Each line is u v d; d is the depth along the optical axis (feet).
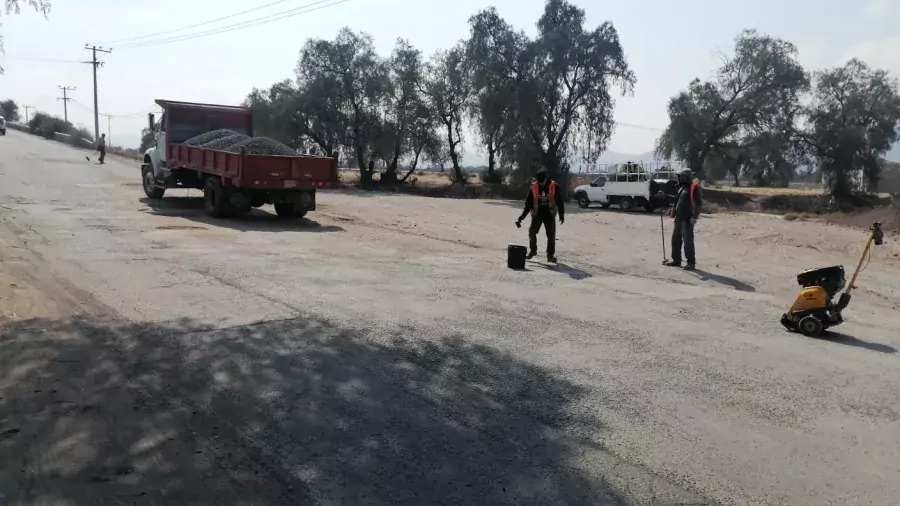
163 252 36.76
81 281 28.35
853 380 19.12
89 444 13.50
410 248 44.34
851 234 59.47
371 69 135.54
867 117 156.46
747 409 16.65
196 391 16.52
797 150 159.12
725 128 158.30
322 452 13.58
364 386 17.30
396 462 13.28
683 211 39.47
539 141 124.88
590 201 103.30
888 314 29.32
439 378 18.12
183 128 63.87
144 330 21.44
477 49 124.26
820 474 13.35
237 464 12.96
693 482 12.85
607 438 14.73
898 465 13.84
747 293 32.55
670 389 17.88
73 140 212.23
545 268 38.04
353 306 25.91
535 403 16.58
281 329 22.20
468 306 26.84
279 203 58.03
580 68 124.47
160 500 11.57
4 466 12.49
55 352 18.94
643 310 27.40
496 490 12.35
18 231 41.63
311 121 135.64
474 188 131.75
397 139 135.54
